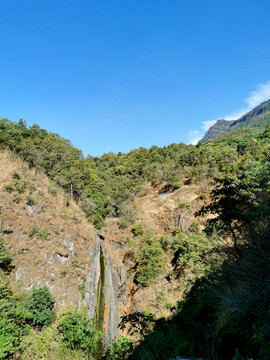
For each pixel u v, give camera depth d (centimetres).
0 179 2870
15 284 2053
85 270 2808
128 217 3859
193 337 514
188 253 1736
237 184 521
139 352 684
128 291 2602
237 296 434
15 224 2483
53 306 2092
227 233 652
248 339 360
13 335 1332
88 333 1462
